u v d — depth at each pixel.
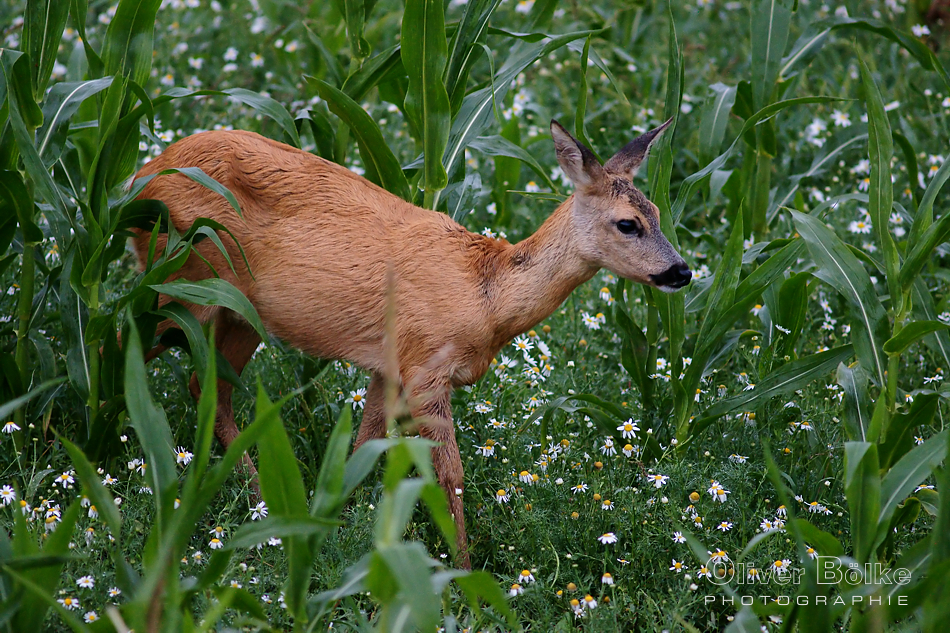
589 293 13.03
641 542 8.30
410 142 15.62
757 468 9.55
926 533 9.09
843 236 14.15
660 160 10.54
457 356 9.47
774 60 12.80
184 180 9.57
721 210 15.64
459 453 9.84
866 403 8.83
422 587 5.22
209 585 6.21
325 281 9.47
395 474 5.67
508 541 8.74
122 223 9.12
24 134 8.23
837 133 13.97
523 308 9.64
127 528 7.98
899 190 15.26
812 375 9.48
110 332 8.95
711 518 8.82
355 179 9.85
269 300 9.66
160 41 17.77
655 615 7.86
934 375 11.66
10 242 9.32
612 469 9.61
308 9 17.80
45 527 7.70
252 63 17.52
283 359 11.02
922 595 6.26
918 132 16.66
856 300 8.83
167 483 6.07
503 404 10.62
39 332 10.03
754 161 13.55
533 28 12.20
